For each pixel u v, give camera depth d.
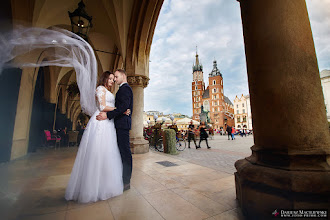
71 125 18.23
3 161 4.16
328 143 1.22
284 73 1.28
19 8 4.20
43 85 9.71
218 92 65.25
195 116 70.69
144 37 6.89
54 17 6.28
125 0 6.50
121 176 2.08
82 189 1.77
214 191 2.15
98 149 1.88
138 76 6.78
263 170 1.33
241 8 1.77
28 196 1.92
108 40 9.60
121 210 1.59
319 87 1.26
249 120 62.28
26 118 5.64
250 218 1.40
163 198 1.91
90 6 7.20
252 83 1.56
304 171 1.16
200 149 8.30
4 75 4.16
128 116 2.24
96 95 2.04
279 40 1.32
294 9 1.32
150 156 5.43
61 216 1.45
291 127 1.24
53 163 4.15
